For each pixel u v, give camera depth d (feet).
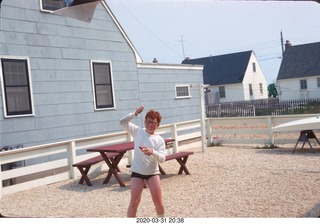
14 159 23.13
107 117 34.63
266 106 63.67
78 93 32.24
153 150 13.06
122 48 36.58
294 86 91.04
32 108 28.68
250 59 104.12
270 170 25.03
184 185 22.44
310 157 29.22
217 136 45.73
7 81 27.25
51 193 22.68
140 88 38.60
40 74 29.48
